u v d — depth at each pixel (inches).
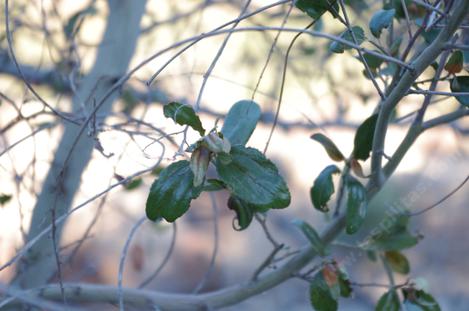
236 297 23.7
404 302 22.6
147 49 32.8
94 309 27.3
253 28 19.8
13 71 29.4
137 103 28.5
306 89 34.0
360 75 33.7
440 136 40.3
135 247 28.5
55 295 24.3
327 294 22.3
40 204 27.0
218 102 37.6
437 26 21.1
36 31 29.9
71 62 27.8
